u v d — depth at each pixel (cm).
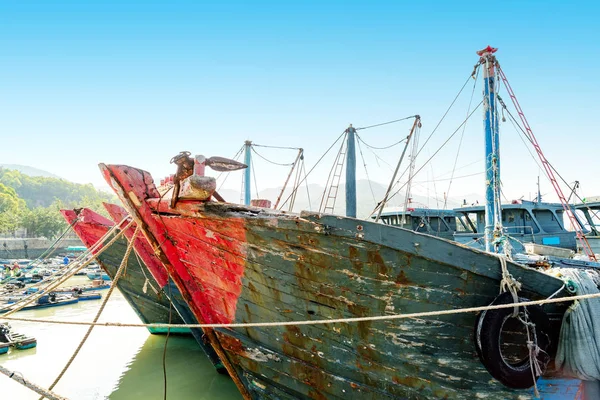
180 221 527
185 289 587
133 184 539
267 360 548
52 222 7506
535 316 445
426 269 420
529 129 985
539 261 757
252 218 463
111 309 1980
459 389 454
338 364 492
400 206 1803
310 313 488
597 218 1706
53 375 997
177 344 1284
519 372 431
